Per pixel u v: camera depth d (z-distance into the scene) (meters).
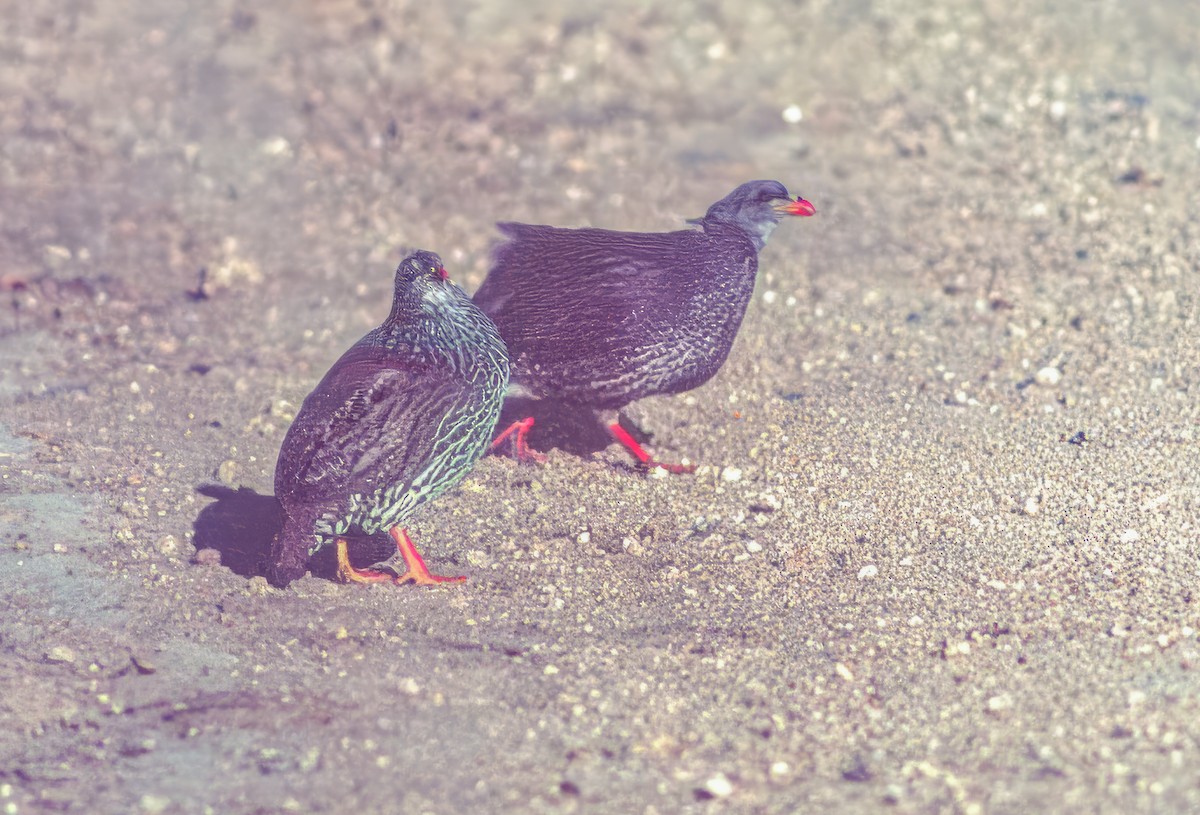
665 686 8.59
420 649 9.02
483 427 10.04
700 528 10.74
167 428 12.04
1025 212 16.22
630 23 21.50
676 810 7.35
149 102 18.81
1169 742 7.77
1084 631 9.02
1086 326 13.76
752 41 20.95
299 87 19.19
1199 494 10.76
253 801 7.41
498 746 7.93
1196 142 17.62
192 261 15.27
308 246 15.55
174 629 9.12
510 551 10.36
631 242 11.66
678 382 11.48
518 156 17.48
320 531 9.32
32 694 8.36
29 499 10.66
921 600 9.57
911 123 18.52
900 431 12.04
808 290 14.62
